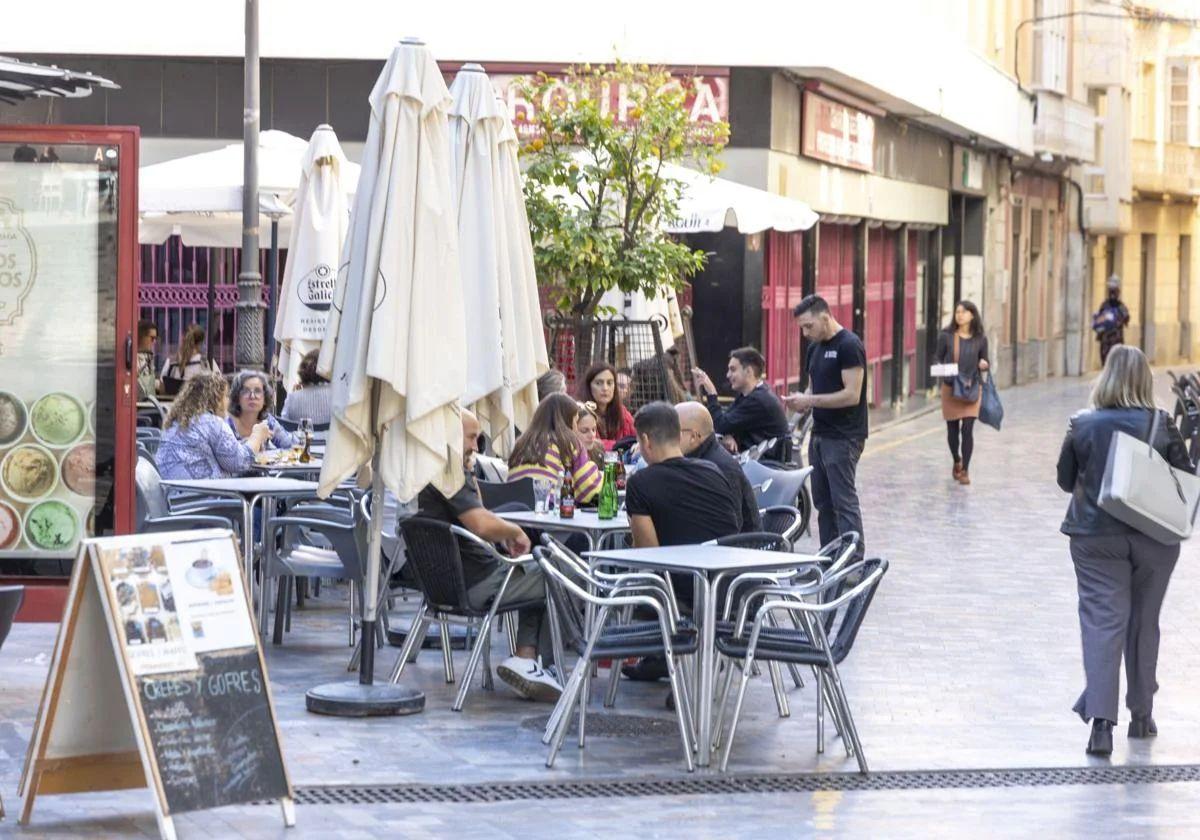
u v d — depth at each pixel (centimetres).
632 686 1225
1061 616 1550
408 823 874
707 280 2675
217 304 2597
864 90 3064
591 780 970
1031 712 1177
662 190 1900
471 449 1302
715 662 1123
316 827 861
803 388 3131
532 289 1272
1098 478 1074
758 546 1118
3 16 2611
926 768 1020
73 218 1241
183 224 2233
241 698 843
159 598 828
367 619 1142
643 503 1143
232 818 871
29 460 1252
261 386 1628
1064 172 5775
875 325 3803
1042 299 5619
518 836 857
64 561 1256
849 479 1708
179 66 2634
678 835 867
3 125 1230
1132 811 935
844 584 1678
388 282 1087
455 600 1146
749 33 2633
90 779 846
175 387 2302
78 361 1249
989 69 4106
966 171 4397
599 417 1684
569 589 999
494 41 2612
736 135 2661
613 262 1869
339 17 2609
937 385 4359
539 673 1165
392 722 1095
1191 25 6994
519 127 2552
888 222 3709
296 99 2639
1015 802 950
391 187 1097
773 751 1055
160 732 818
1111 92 6134
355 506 1295
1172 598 1697
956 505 2362
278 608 1334
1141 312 7119
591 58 2617
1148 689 1105
